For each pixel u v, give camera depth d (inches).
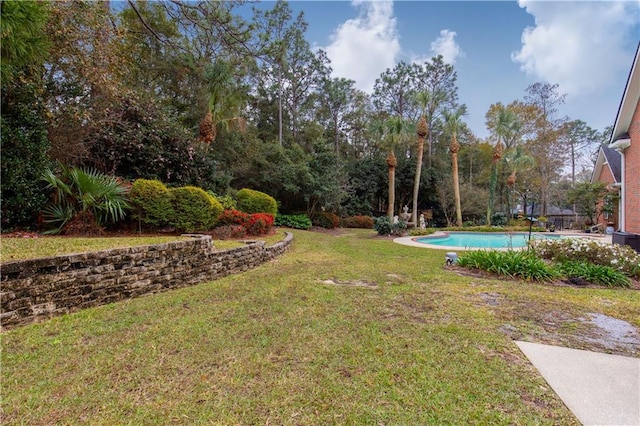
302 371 93.6
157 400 79.6
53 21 258.1
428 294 175.3
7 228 235.0
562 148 1067.9
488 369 96.1
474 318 138.9
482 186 1106.7
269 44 448.5
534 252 272.4
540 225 775.1
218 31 353.7
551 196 1063.6
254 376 90.7
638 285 205.2
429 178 985.5
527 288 192.5
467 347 110.4
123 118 382.6
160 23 505.0
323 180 695.1
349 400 80.6
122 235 265.0
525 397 82.9
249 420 73.3
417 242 456.4
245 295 168.2
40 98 257.6
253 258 256.5
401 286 192.2
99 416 73.5
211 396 81.5
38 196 242.1
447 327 127.7
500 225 778.2
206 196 321.7
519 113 1045.8
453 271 239.9
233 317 135.5
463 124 915.4
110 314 136.7
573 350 109.9
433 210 1038.4
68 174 255.3
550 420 74.2
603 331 127.8
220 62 476.7
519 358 103.7
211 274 212.7
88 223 251.6
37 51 160.9
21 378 87.3
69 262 138.2
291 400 80.4
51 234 238.2
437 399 81.4
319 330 122.7
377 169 988.6
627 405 79.6
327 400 80.4
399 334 120.1
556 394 84.3
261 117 914.1
